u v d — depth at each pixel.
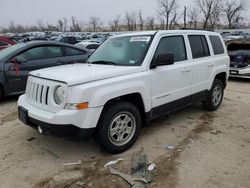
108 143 3.94
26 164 3.84
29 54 7.12
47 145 4.42
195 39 5.57
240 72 9.91
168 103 4.81
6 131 5.02
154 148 4.30
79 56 7.92
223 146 4.38
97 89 3.71
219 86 6.30
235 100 7.29
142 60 4.40
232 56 10.24
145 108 4.37
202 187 3.31
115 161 3.89
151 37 4.67
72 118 3.54
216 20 47.38
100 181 3.43
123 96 4.17
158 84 4.54
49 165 3.81
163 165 3.79
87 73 3.85
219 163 3.85
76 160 3.94
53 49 7.54
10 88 6.89
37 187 3.33
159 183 3.39
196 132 4.96
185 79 5.11
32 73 4.20
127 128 4.20
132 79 4.11
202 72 5.57
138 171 3.59
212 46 6.05
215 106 6.25
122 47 4.84
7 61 6.84
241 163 3.85
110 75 3.93
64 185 3.36
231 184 3.37
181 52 5.16
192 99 5.44
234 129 5.12
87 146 4.38
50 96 3.73
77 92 3.56
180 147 4.35
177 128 5.15
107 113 3.88
